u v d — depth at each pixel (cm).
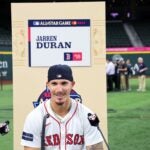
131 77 4253
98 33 783
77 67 790
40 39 789
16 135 800
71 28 786
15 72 795
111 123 1555
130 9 5744
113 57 4019
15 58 794
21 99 798
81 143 397
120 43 5053
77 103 400
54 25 786
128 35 5241
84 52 788
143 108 1989
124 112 1847
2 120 1622
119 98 2473
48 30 788
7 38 4753
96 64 788
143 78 3002
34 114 395
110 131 1395
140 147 1166
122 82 3084
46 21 786
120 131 1394
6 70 3788
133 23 5612
